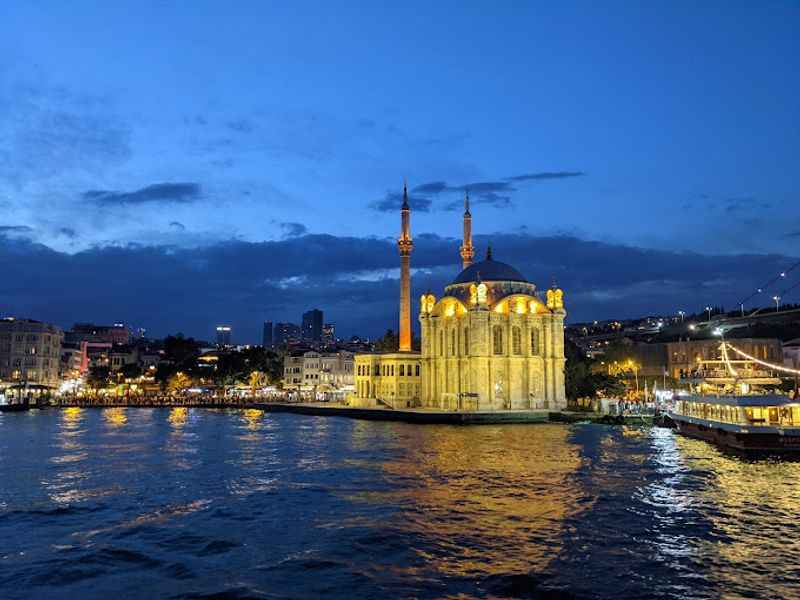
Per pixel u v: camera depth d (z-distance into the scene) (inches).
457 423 4751.5
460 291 5689.0
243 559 1302.9
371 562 1279.5
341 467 2458.2
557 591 1121.4
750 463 2529.5
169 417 5487.2
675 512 1673.2
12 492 1966.0
